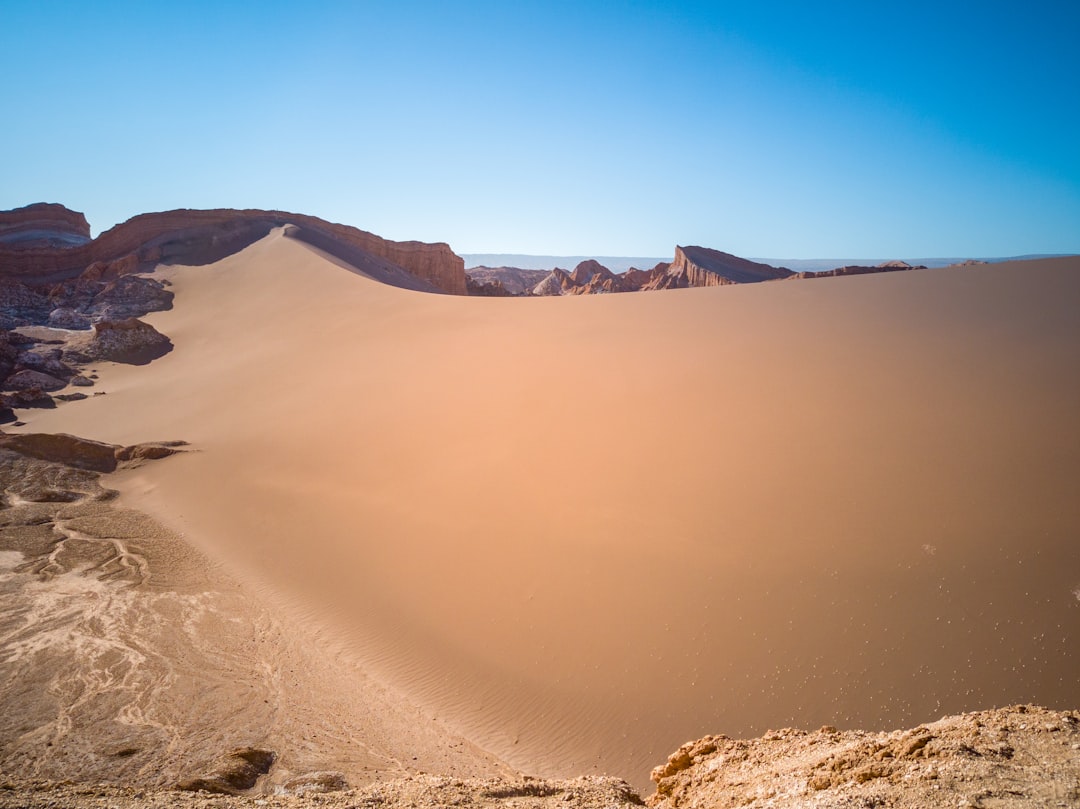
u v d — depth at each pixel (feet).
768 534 55.72
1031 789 14.46
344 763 41.24
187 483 98.63
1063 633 41.75
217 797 21.77
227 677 51.26
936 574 47.47
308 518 80.74
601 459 74.38
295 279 226.79
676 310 128.98
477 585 61.05
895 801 15.47
